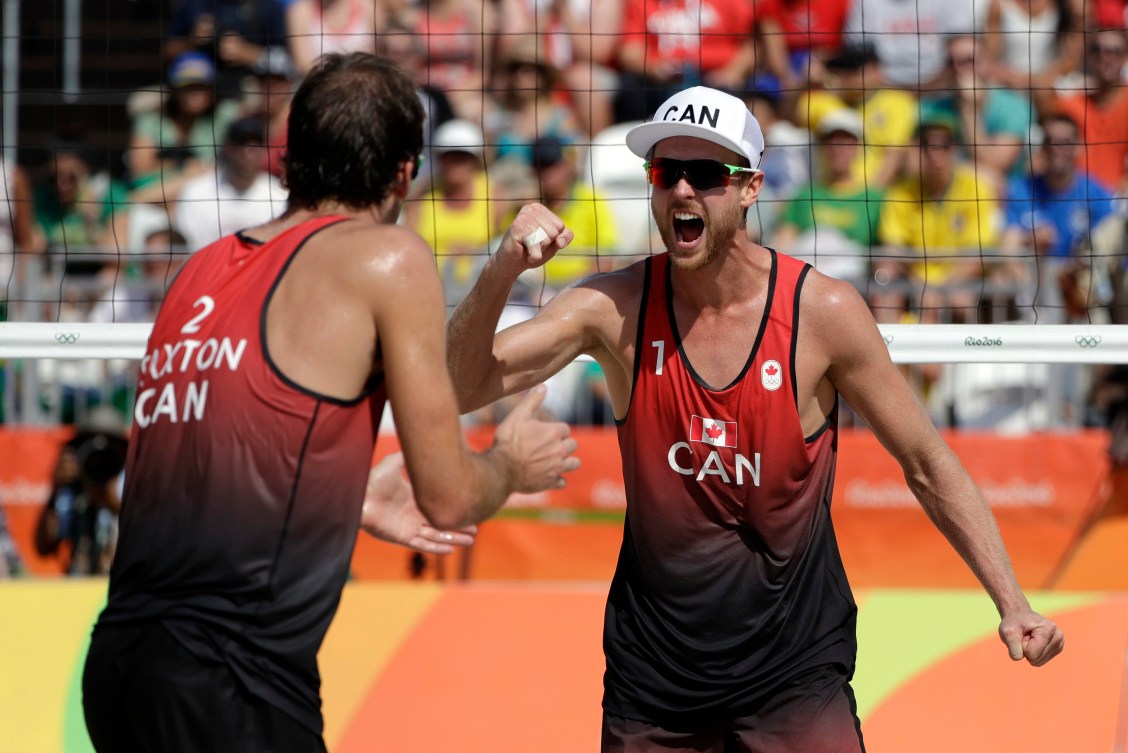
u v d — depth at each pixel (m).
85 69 32.12
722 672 10.95
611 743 11.27
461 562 22.00
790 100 29.89
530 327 11.05
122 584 8.23
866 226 27.27
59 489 21.92
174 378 8.34
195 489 8.12
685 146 10.45
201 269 8.69
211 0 31.38
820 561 10.98
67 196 29.27
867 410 10.82
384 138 8.57
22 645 17.00
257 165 27.77
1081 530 22.06
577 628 17.00
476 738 16.19
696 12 31.25
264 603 8.07
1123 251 24.36
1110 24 31.75
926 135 27.08
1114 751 15.88
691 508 10.92
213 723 7.89
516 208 27.72
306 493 8.12
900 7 31.34
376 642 16.92
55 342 13.38
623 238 27.52
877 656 16.62
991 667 16.47
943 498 10.82
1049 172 28.34
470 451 8.53
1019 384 23.47
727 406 10.64
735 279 10.65
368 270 8.13
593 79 31.12
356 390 8.23
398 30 31.22
